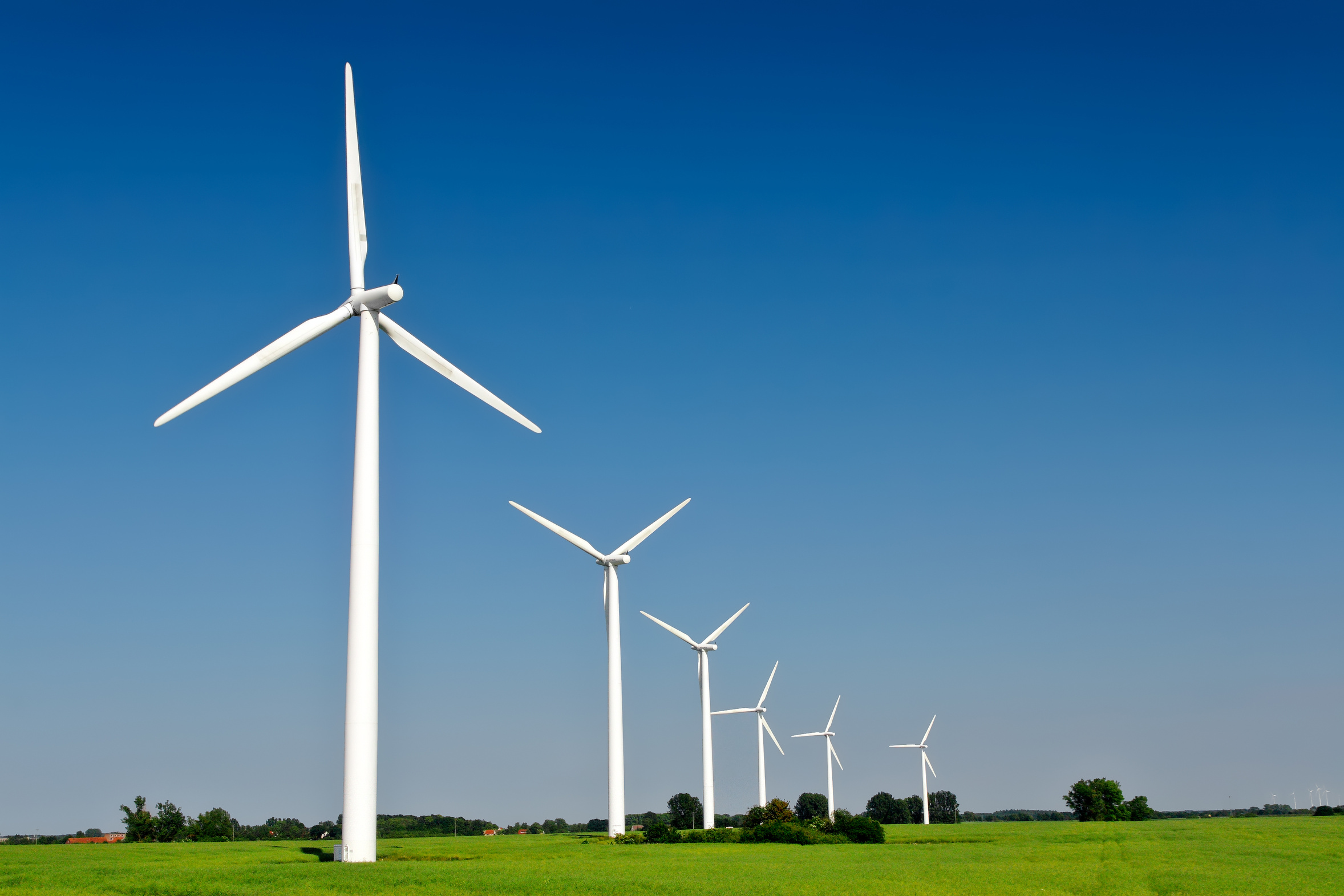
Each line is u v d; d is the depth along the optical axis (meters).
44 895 38.94
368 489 51.88
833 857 62.22
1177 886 46.03
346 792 49.41
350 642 50.16
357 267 54.91
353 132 55.44
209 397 52.12
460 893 40.75
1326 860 60.72
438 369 57.41
